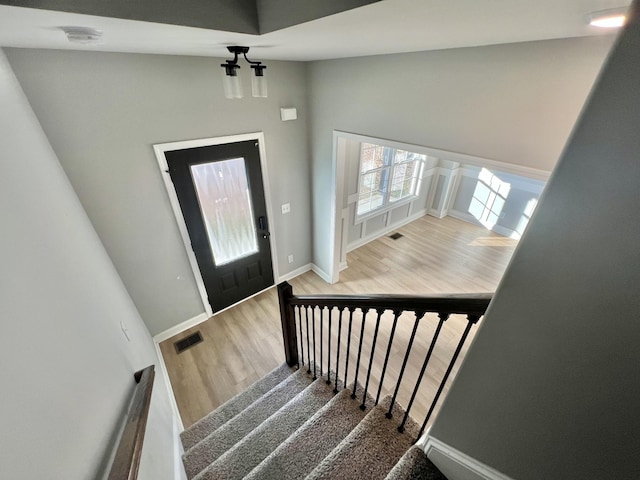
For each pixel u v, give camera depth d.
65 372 0.80
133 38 1.22
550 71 1.46
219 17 1.04
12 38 1.22
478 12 0.79
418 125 2.17
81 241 1.59
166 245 2.69
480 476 0.98
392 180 4.84
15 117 1.30
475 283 3.97
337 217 3.51
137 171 2.29
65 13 0.76
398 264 4.38
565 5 0.71
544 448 0.77
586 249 0.53
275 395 2.11
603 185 0.48
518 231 4.91
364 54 2.18
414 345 2.90
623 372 0.56
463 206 5.59
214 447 1.79
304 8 0.93
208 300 3.24
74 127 1.93
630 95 0.41
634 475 0.63
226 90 1.99
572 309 0.59
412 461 1.15
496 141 1.78
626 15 0.38
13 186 0.96
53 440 0.65
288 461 1.41
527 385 0.74
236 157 2.78
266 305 3.53
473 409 0.91
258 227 3.31
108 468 0.86
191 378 2.68
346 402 1.68
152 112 2.19
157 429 1.43
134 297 2.68
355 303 1.33
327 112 2.87
